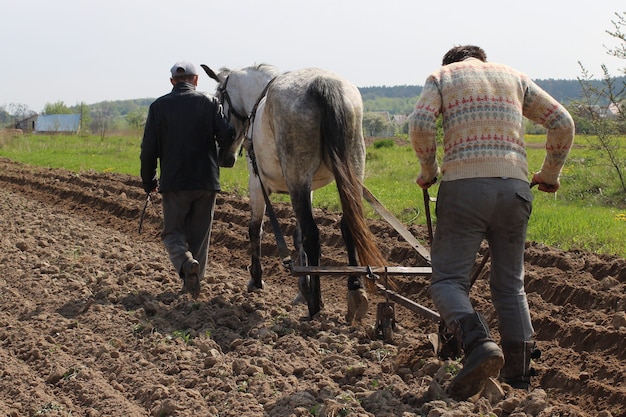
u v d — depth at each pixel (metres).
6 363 6.13
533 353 5.05
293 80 6.55
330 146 6.16
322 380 5.41
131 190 16.14
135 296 7.81
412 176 19.12
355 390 5.24
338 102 6.26
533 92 4.91
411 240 6.14
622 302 6.76
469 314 4.62
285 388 5.32
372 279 5.91
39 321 7.16
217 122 7.61
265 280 9.35
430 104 4.77
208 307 7.36
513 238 4.82
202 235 7.88
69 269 9.08
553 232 10.48
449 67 4.91
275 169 6.93
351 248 6.47
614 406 5.05
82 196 15.82
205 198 7.77
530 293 7.54
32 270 9.04
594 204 14.57
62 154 30.03
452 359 5.59
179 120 7.57
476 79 4.81
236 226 11.95
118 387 5.60
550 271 8.13
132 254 10.05
